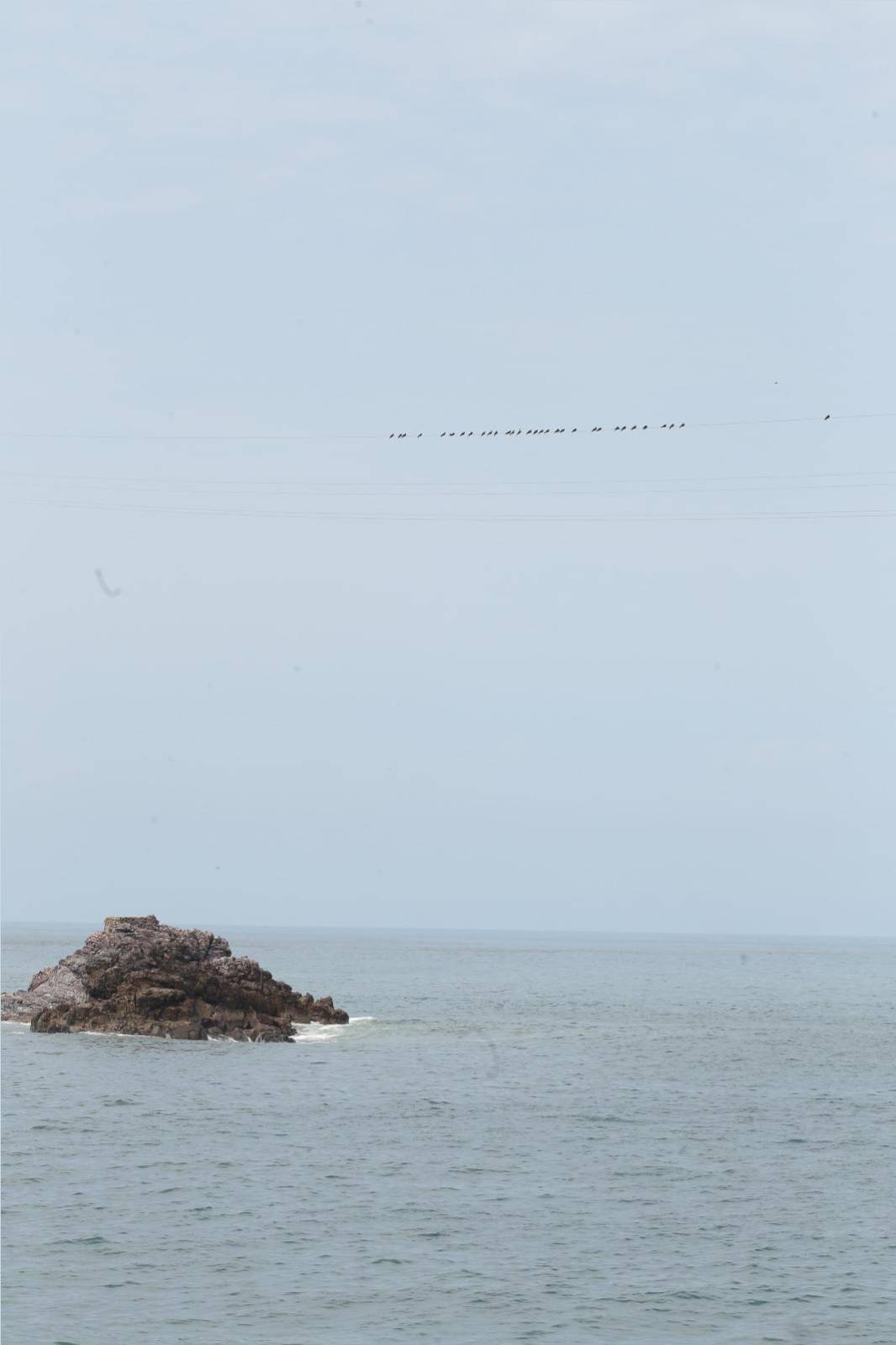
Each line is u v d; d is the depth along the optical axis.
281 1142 75.88
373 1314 49.09
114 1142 75.31
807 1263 55.44
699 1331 48.25
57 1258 54.41
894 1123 85.19
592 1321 48.88
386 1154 73.19
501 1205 63.00
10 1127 78.50
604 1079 102.31
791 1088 99.88
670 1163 72.38
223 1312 48.94
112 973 123.00
